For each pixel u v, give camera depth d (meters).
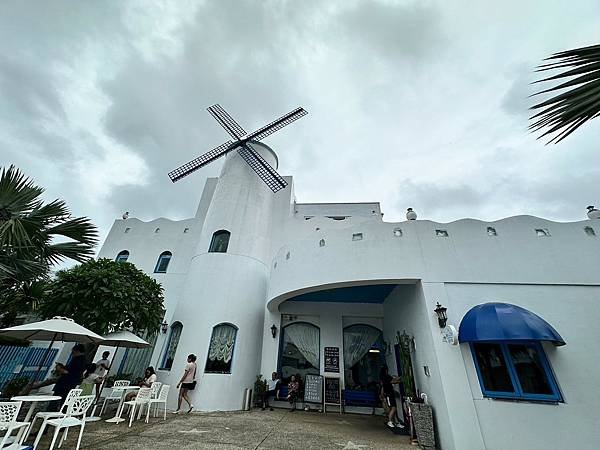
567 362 5.89
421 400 6.86
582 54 1.83
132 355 12.63
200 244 12.87
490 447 5.45
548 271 6.81
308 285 8.37
